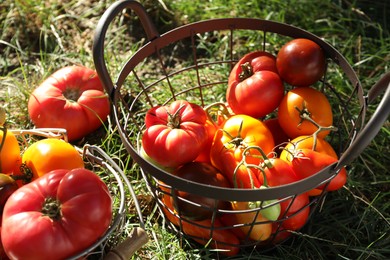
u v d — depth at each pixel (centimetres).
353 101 96
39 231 66
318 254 80
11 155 75
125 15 108
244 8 107
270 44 103
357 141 64
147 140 74
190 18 108
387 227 82
